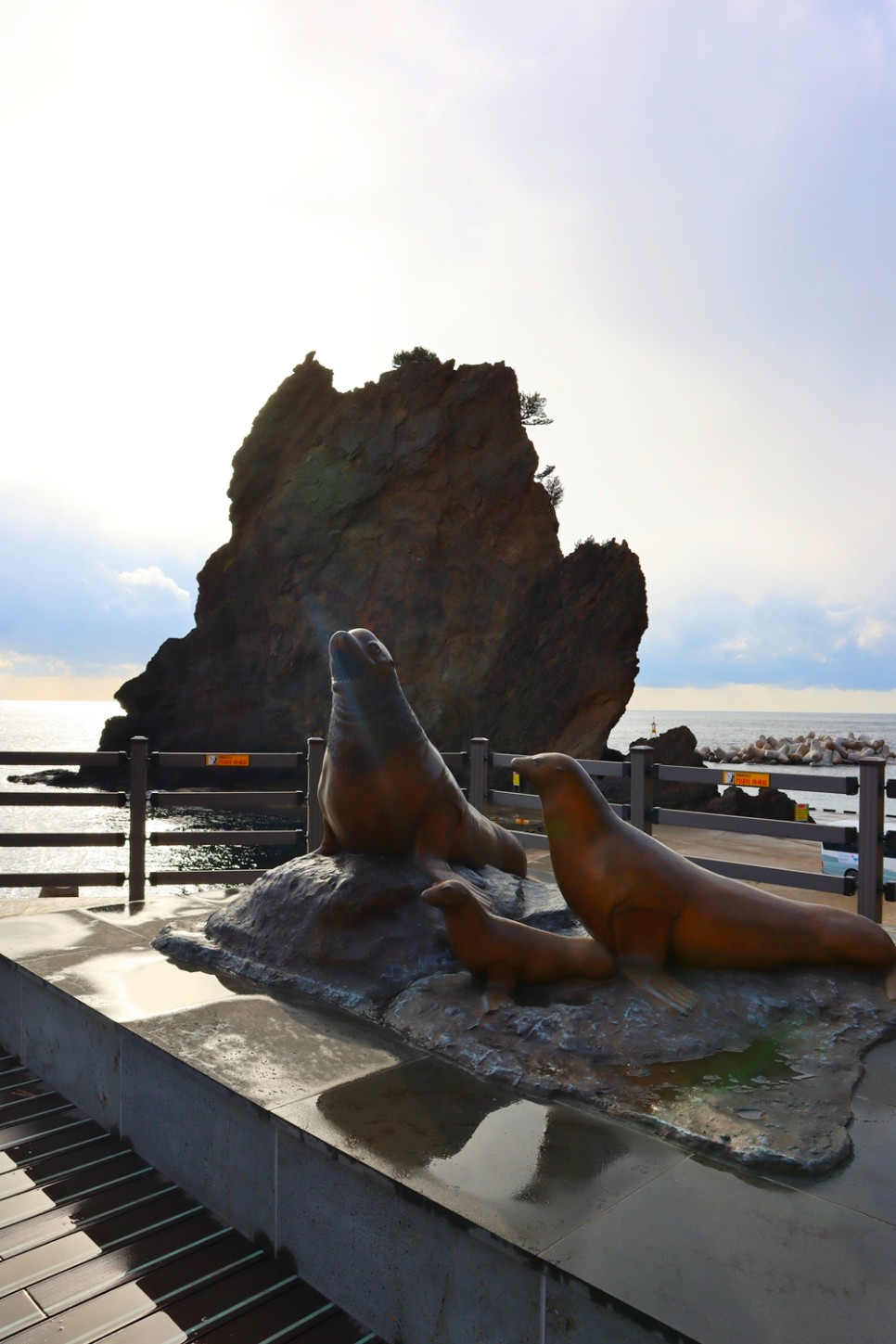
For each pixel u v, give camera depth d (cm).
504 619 2984
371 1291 244
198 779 3250
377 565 3083
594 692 2947
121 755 673
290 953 414
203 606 3394
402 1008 360
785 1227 218
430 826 451
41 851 2019
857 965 368
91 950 450
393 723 438
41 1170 324
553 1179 238
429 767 449
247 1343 235
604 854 353
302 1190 265
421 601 3022
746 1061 307
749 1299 191
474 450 3042
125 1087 344
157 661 3419
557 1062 307
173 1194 310
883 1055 318
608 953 359
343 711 436
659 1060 306
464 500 3036
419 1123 270
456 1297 223
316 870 443
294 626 3159
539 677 2969
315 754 689
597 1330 194
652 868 351
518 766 375
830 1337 180
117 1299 251
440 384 3052
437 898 352
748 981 354
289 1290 260
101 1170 325
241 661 3269
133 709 3428
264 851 1897
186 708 3353
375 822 444
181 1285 258
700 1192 233
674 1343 181
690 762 2967
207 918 498
